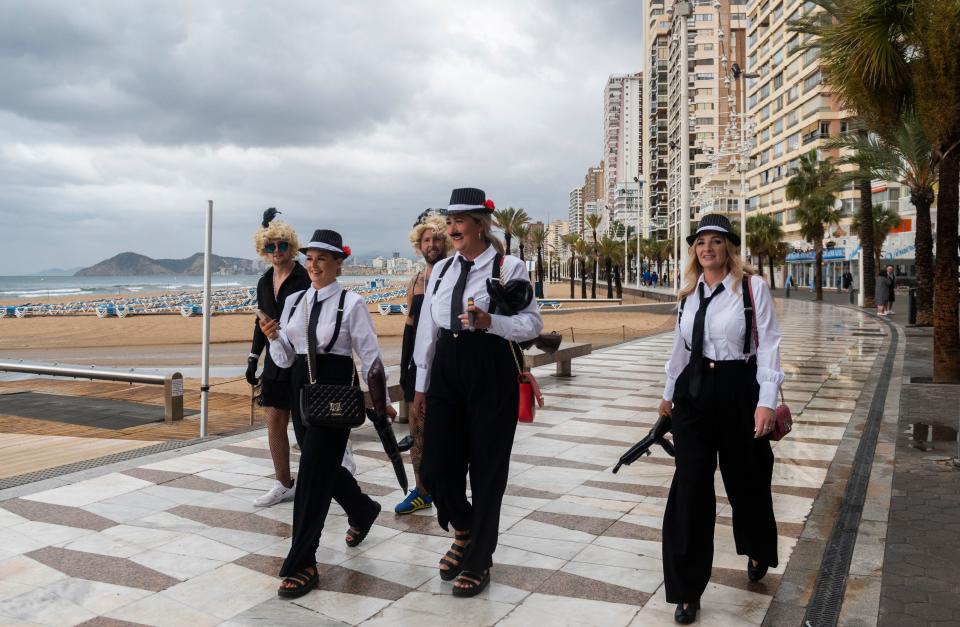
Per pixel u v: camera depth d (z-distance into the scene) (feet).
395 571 12.64
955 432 24.03
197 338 89.81
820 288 133.18
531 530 14.70
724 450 11.02
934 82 32.24
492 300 11.60
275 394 16.08
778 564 12.42
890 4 32.24
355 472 19.16
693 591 10.48
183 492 17.28
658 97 408.67
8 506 16.07
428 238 15.28
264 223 16.51
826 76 36.96
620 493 17.34
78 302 231.71
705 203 284.41
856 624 10.41
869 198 108.27
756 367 10.85
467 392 11.73
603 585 11.98
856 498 16.79
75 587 11.85
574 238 260.42
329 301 12.92
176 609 11.07
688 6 59.93
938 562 12.78
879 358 45.91
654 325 96.22
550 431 24.71
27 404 31.14
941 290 35.24
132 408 30.27
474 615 10.85
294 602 11.34
